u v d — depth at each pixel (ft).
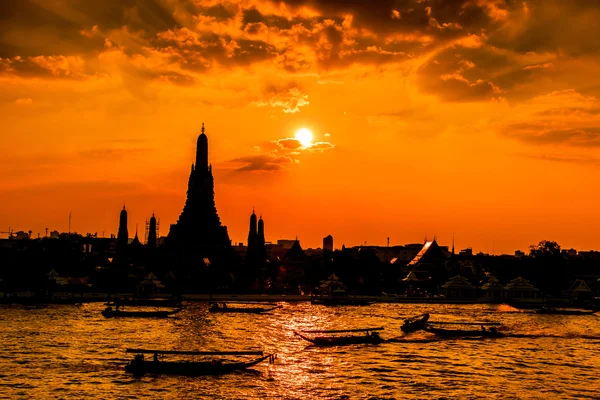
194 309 645.51
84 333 453.99
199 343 415.85
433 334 466.70
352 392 297.33
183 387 300.61
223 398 285.43
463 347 415.44
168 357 356.79
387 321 557.33
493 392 302.04
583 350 413.39
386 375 329.93
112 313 557.74
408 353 390.21
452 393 298.97
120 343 410.72
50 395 286.46
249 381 312.71
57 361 351.25
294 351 389.60
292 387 303.89
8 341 416.26
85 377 316.19
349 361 362.12
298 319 566.36
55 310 611.88
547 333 490.49
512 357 384.88
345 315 609.83
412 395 294.25
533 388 310.86
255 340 432.25
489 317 611.47
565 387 314.35
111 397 284.20
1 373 323.16
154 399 282.15
